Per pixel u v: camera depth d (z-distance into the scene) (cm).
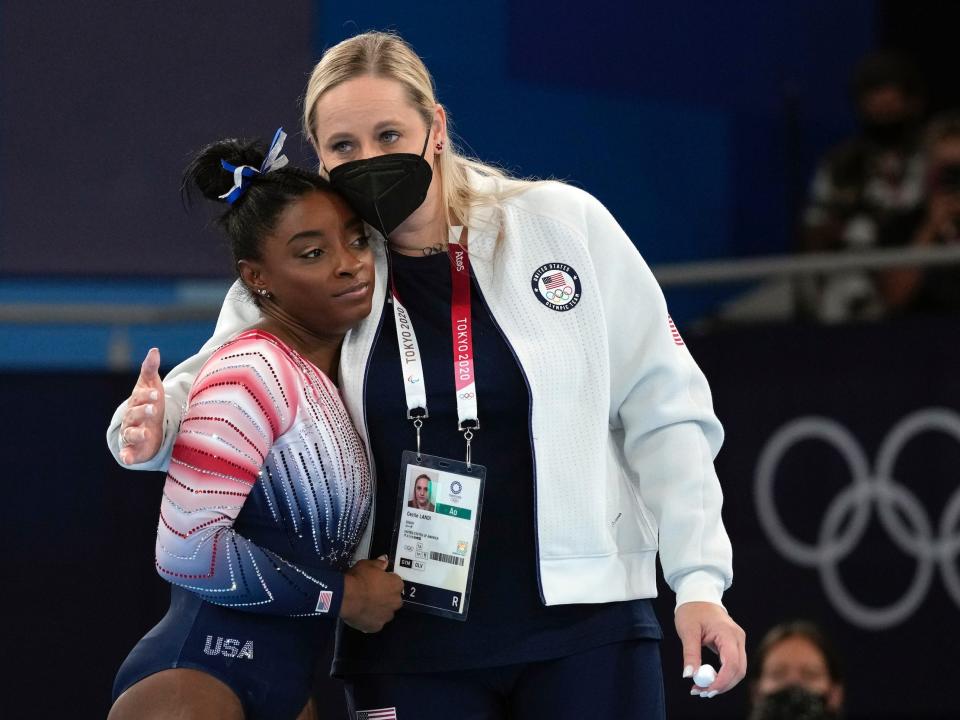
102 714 1609
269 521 851
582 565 862
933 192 2061
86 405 1638
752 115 2564
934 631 1642
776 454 1708
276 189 855
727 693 1686
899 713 1650
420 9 2211
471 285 890
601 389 877
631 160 2416
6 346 2108
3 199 1906
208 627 847
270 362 842
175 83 1931
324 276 853
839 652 1667
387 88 858
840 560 1673
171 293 2172
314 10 1969
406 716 857
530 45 2320
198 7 1938
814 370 1695
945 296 1980
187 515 820
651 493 898
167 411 876
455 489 859
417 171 853
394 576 852
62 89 1909
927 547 1647
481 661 848
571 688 856
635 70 2430
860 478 1673
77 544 1622
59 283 2123
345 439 864
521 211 911
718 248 2500
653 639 890
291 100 1948
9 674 1606
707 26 2514
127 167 1922
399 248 901
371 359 874
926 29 2730
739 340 1730
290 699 859
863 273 2048
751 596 1702
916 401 1658
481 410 862
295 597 828
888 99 2170
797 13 2625
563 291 884
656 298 912
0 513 1616
